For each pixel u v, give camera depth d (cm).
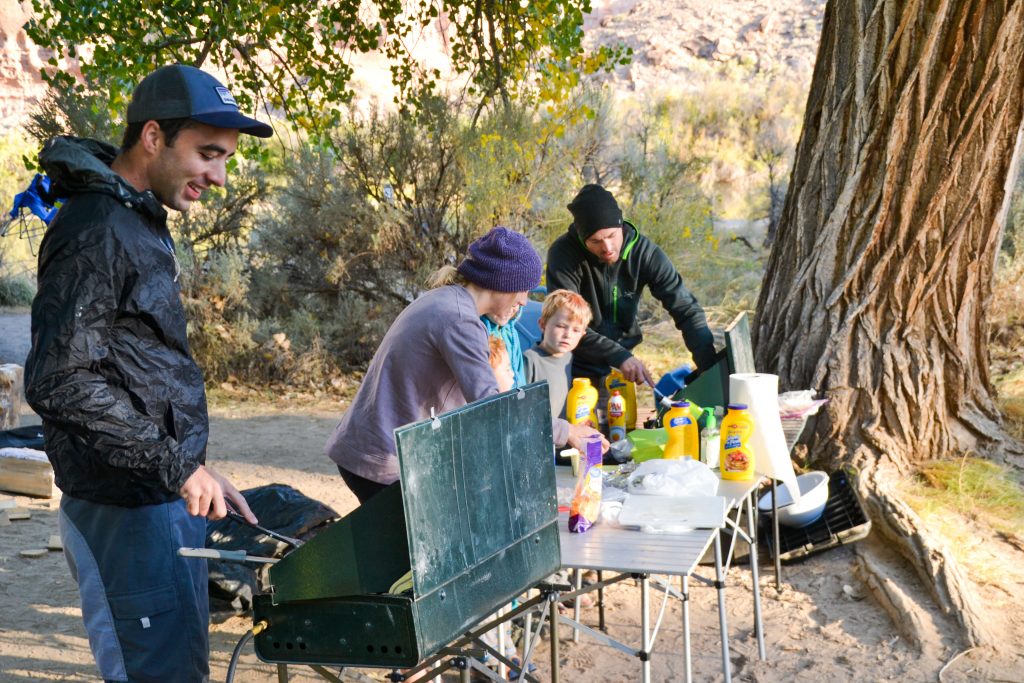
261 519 433
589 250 485
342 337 1038
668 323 1141
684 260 1158
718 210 1814
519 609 272
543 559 262
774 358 601
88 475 246
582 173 1134
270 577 231
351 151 1052
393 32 959
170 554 253
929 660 384
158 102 241
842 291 571
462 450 229
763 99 2492
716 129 2420
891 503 484
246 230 1123
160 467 233
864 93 561
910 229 563
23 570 495
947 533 482
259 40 863
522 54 924
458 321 305
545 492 264
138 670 253
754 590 393
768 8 4125
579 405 404
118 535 250
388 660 221
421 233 1044
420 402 318
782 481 450
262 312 1063
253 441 782
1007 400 674
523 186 1030
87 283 226
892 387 562
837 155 575
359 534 237
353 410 330
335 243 1068
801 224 593
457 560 227
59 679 379
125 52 810
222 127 246
